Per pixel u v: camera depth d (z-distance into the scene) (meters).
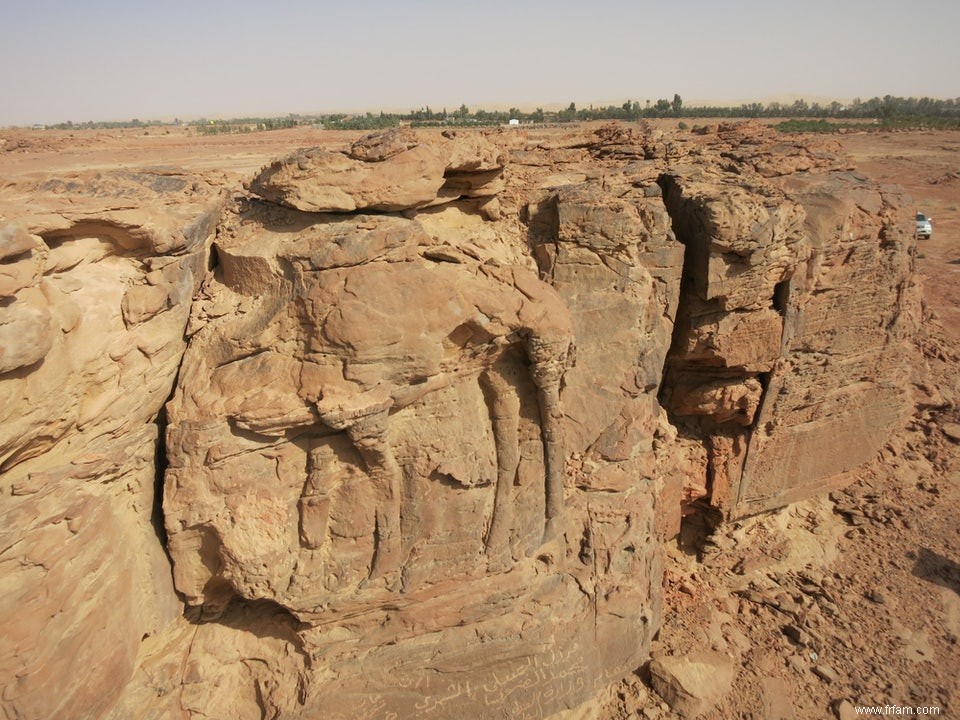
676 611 12.57
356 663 9.20
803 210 11.30
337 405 7.79
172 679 8.55
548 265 10.06
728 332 11.69
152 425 8.09
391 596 8.96
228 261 8.30
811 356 13.37
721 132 17.03
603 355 10.20
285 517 8.40
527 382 9.52
